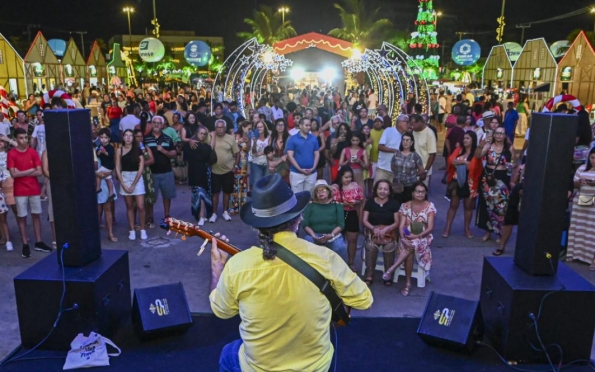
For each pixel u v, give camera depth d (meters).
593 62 21.20
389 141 7.64
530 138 4.05
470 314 4.20
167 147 7.68
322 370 2.39
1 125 9.67
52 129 3.97
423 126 7.64
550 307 3.83
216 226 7.92
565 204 3.90
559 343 3.89
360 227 7.98
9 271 6.09
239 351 2.58
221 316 2.47
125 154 7.05
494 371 3.93
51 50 26.09
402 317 4.92
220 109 10.12
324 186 5.47
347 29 33.41
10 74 23.30
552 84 23.00
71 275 4.08
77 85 29.61
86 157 4.20
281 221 2.26
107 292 4.23
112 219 7.62
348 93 26.00
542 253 3.99
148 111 13.45
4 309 5.10
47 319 4.07
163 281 5.82
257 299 2.28
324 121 12.57
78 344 4.00
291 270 2.27
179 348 4.27
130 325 4.63
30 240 7.20
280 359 2.33
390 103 19.38
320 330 2.34
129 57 40.06
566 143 3.79
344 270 2.38
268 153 8.00
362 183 7.83
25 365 3.94
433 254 6.74
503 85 28.83
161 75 46.84
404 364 4.05
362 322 4.77
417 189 5.63
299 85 26.20
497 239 7.32
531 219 4.03
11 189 6.50
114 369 3.94
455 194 7.26
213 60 53.03
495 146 6.92
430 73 33.97
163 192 7.77
